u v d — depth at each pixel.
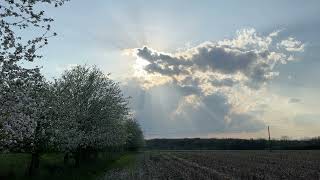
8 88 20.11
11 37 18.45
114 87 52.25
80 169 44.44
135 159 87.56
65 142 38.59
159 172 48.75
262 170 50.84
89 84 48.72
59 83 44.28
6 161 48.25
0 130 21.16
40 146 35.44
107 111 50.16
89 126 48.75
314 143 182.62
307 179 38.97
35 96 25.28
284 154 107.25
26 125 22.08
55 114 36.31
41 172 36.34
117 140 60.41
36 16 18.30
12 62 19.11
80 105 47.12
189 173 47.12
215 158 87.94
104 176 41.50
